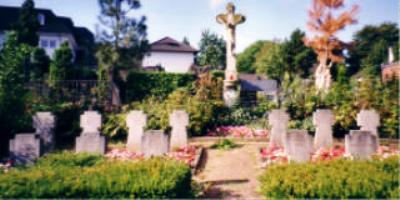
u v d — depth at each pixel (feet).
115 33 80.69
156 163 20.07
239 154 34.24
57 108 43.09
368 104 40.60
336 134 41.47
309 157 26.25
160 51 139.74
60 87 52.90
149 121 42.57
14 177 17.31
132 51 81.71
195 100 47.39
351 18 118.01
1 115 33.81
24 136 28.66
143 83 84.74
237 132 44.32
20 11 102.32
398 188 15.61
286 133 26.71
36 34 102.58
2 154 33.88
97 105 49.44
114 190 16.52
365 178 16.14
